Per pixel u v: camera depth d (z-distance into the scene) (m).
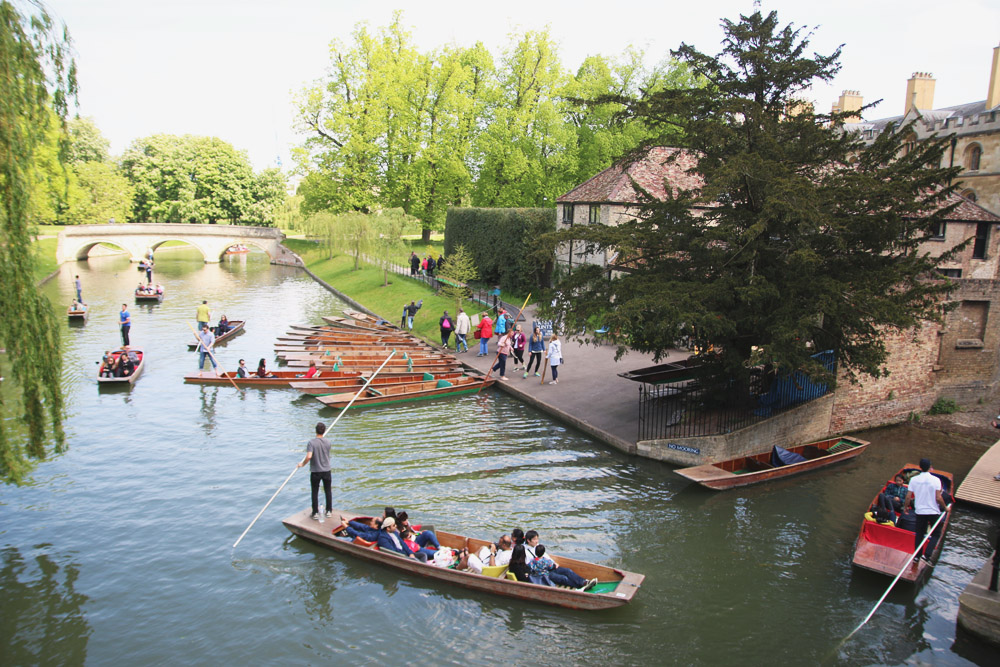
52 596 10.94
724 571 11.86
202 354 24.33
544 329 26.03
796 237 15.27
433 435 18.38
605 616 10.53
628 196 28.50
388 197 56.44
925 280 18.98
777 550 12.59
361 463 16.34
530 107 49.09
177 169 76.81
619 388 21.50
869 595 11.19
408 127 55.78
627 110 17.41
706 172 15.77
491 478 15.54
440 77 53.97
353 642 9.94
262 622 10.38
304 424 19.17
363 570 11.77
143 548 12.39
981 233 28.83
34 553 12.18
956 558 12.34
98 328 32.66
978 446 17.91
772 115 16.30
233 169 79.69
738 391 17.41
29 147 11.67
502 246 38.78
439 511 13.85
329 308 40.78
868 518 12.34
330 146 56.22
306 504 14.16
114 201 72.81
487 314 31.00
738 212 15.82
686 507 14.22
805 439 17.89
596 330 25.67
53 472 15.61
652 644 9.91
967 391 21.22
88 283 49.75
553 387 22.02
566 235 17.20
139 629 10.17
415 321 33.88
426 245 61.06
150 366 25.53
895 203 14.84
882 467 16.39
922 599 11.08
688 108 16.34
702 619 10.50
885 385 19.31
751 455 16.03
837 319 14.51
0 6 10.96
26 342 11.69
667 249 16.89
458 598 10.98
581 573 11.27
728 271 16.03
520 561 10.93
